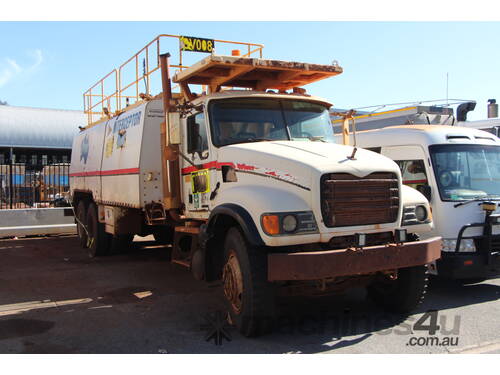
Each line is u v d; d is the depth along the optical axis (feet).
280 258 16.12
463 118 33.27
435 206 23.86
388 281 20.10
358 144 29.58
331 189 16.81
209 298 23.30
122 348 16.55
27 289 25.41
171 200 23.62
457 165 24.71
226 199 19.02
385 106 34.53
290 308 21.59
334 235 16.79
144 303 22.47
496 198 23.76
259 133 20.98
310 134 21.98
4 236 44.57
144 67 31.09
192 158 22.34
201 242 20.01
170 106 23.35
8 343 17.08
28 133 109.60
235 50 23.11
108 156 33.17
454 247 23.00
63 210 46.93
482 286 25.39
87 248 39.58
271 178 17.84
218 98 20.85
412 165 25.77
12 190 49.70
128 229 32.01
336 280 18.39
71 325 19.17
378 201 17.71
